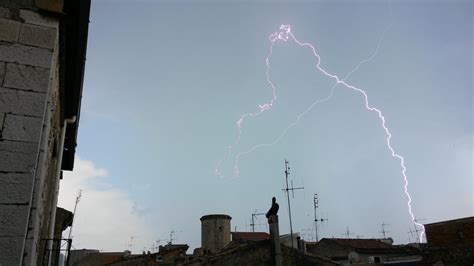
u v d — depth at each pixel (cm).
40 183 482
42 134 500
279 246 1518
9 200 432
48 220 827
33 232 458
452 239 2625
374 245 3412
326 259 1711
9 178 439
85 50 681
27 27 503
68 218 1362
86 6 560
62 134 905
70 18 577
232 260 1650
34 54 496
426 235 2788
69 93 821
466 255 2219
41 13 518
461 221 2617
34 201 468
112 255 4362
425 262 2380
